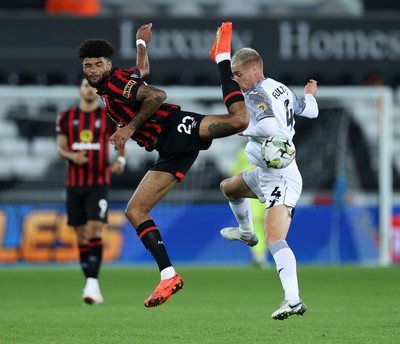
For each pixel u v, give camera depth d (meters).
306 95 28.08
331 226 63.66
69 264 61.56
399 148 67.12
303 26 64.19
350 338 24.16
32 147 65.06
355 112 66.19
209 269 57.25
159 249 24.30
